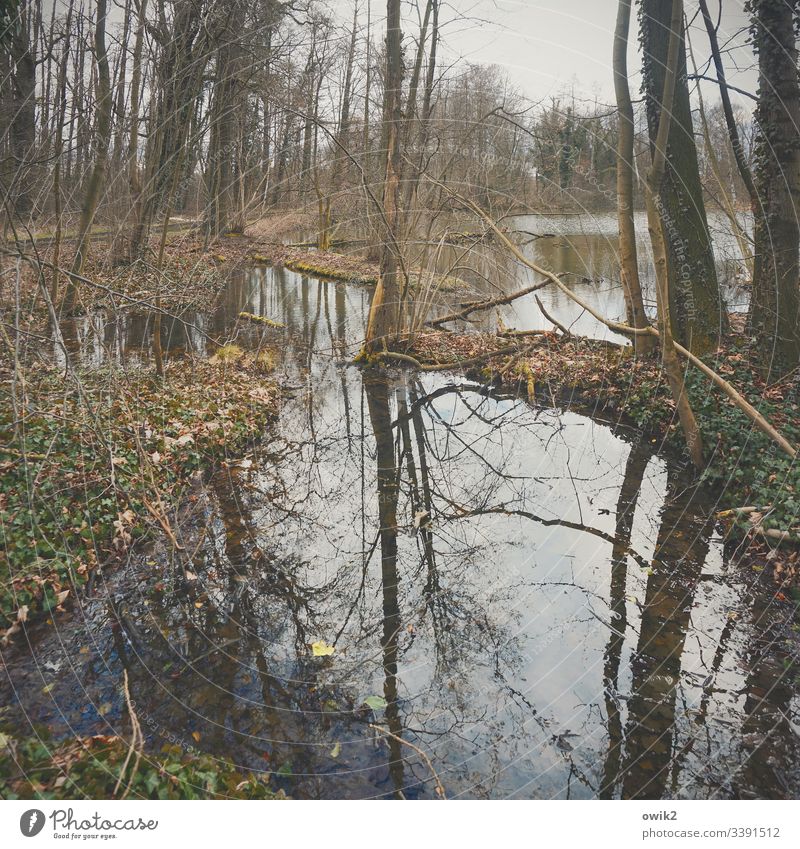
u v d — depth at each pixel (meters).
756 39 6.66
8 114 9.20
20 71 10.94
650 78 7.73
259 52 10.67
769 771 3.24
